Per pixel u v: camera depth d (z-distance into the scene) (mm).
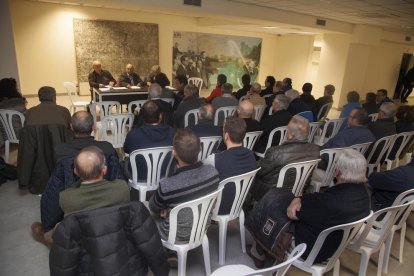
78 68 7781
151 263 1417
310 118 3803
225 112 4109
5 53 4906
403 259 2375
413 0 4512
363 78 9438
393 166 4184
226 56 10648
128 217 1323
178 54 9469
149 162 2359
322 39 9367
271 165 2262
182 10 5426
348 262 2295
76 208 1356
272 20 6469
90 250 1246
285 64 11766
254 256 2152
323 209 1548
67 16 7414
